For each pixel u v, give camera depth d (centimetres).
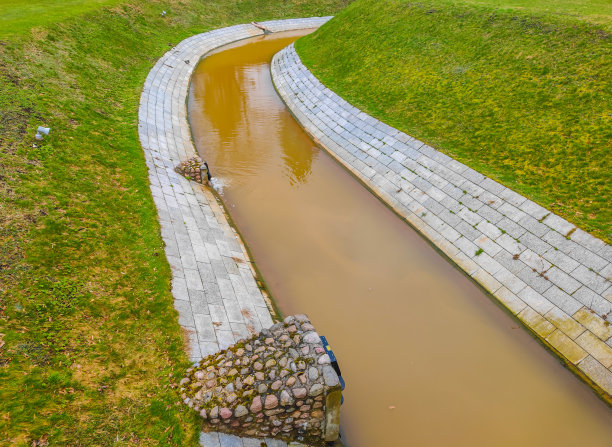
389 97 2469
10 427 708
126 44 3262
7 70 1966
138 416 816
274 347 888
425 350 1216
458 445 979
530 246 1369
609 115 1617
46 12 3047
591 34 1980
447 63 2450
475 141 1861
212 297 1235
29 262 1062
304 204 1905
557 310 1205
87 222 1295
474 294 1391
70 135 1739
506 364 1166
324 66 3262
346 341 1242
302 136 2609
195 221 1589
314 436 883
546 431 1004
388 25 3145
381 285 1448
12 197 1247
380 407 1062
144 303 1101
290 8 5538
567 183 1486
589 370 1078
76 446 730
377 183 1984
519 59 2122
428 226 1669
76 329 950
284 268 1520
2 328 873
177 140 2331
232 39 4700
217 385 845
